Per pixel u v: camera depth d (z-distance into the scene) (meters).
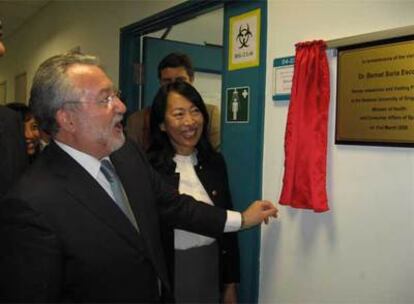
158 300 1.24
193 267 1.60
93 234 1.07
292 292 1.61
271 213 1.55
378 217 1.30
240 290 1.86
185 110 1.63
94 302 1.06
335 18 1.42
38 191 1.04
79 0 3.63
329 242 1.46
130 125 2.21
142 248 1.16
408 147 1.21
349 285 1.39
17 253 0.98
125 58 2.84
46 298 0.98
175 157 1.69
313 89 1.44
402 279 1.24
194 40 3.35
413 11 1.20
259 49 1.73
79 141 1.15
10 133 1.29
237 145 1.86
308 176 1.43
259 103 1.73
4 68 6.64
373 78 1.28
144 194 1.31
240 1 1.83
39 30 4.85
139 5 2.62
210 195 1.69
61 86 1.12
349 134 1.36
